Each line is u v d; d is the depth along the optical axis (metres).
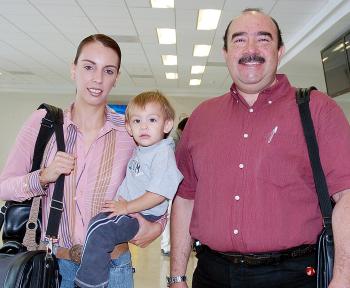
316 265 1.42
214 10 6.24
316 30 6.67
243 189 1.53
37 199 1.52
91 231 1.49
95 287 1.45
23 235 1.54
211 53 8.97
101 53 1.53
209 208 1.61
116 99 14.12
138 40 8.02
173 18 6.64
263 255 1.48
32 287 1.31
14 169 1.54
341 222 1.32
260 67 1.59
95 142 1.63
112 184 1.63
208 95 14.31
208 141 1.68
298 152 1.49
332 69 6.91
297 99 1.53
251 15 1.67
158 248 6.05
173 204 1.91
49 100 14.17
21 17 6.75
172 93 14.27
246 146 1.56
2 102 14.07
